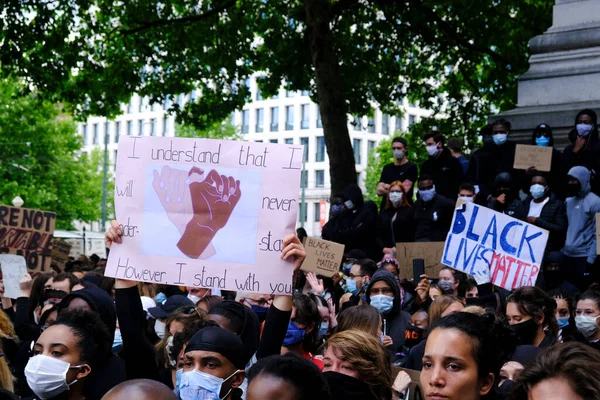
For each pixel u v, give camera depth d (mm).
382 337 7930
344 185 21688
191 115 27656
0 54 23875
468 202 9812
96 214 63125
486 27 25547
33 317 9008
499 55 26109
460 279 9820
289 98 78062
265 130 79312
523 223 9586
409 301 10625
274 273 5590
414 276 10289
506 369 5195
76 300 6141
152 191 5773
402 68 27969
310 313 6816
